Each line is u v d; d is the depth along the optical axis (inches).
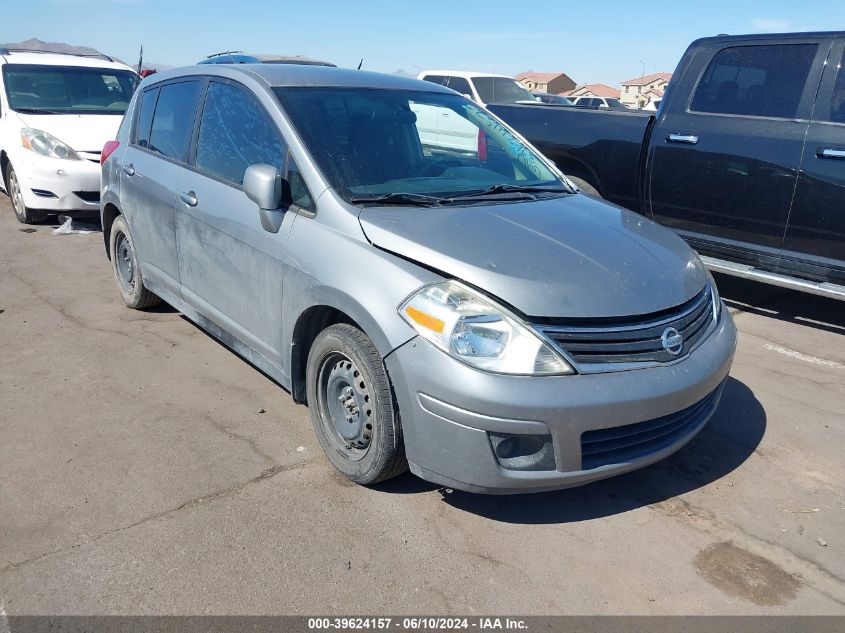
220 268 153.6
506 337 105.3
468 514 119.7
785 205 209.0
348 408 123.9
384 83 163.0
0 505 117.2
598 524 118.9
